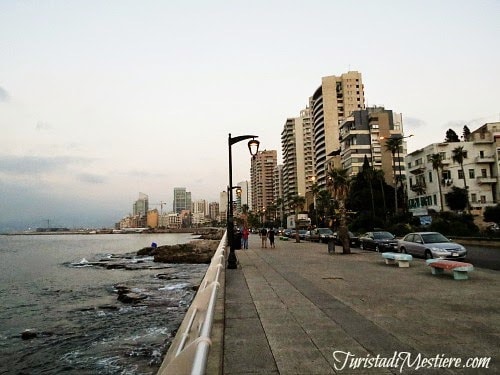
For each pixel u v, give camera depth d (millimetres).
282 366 4258
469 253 21812
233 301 8195
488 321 6082
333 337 5332
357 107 126500
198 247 57375
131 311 18109
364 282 10633
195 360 2053
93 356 11547
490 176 59875
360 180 70312
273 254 22484
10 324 16516
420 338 5199
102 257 65062
